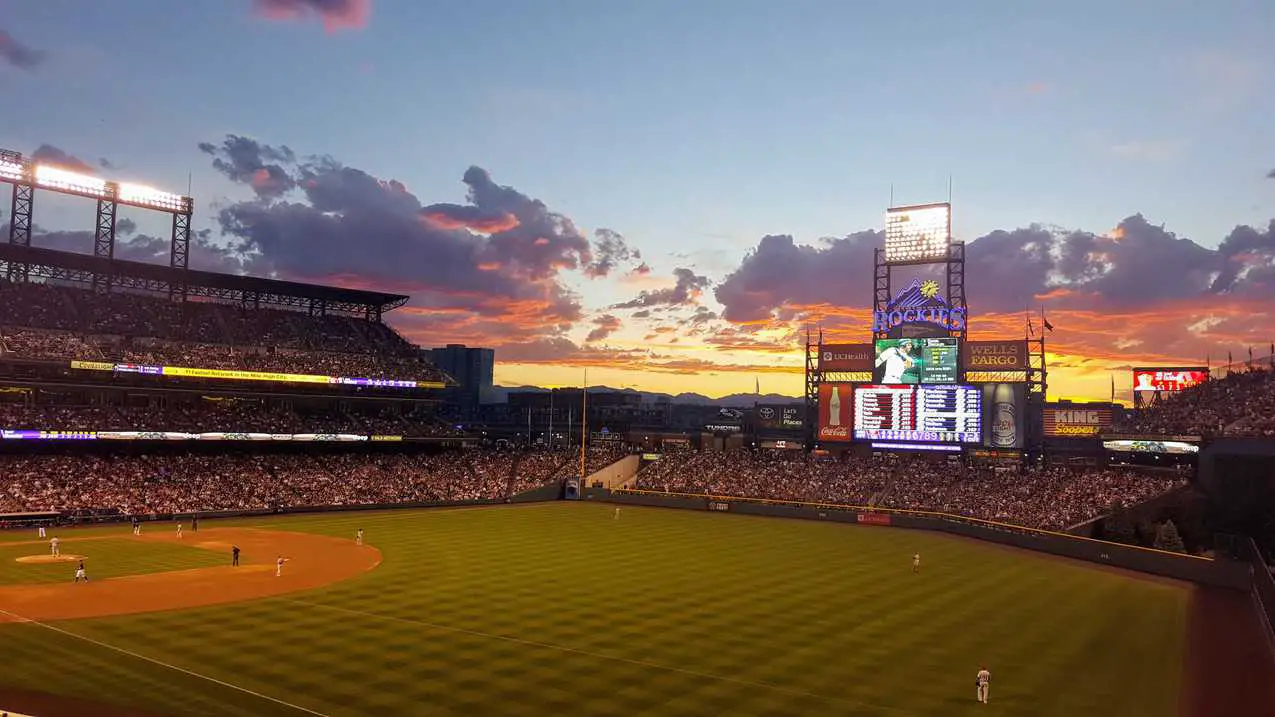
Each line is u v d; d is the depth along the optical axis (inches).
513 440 6441.9
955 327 4126.5
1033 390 4055.1
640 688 1312.7
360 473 4392.2
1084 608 1979.6
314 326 5012.3
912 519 3656.5
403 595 1974.7
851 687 1338.6
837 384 4308.6
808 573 2393.0
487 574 2273.6
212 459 4099.4
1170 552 2512.3
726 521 3779.5
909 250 4229.8
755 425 5516.7
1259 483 2913.4
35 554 2529.5
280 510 3791.8
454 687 1300.4
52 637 1562.5
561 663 1434.5
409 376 4889.3
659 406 7135.8
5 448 3651.6
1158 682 1408.7
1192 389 3791.8
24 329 3880.4
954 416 4035.4
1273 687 1395.2
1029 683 1382.9
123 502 3491.6
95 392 3988.7
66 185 4018.2
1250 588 2206.0
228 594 1968.5
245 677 1334.9
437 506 4274.1
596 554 2679.6
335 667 1390.3
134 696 1241.4
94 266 4207.7
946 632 1711.4
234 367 4256.9
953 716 1216.8
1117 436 3479.3
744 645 1574.8
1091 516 3225.9
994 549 3004.4
